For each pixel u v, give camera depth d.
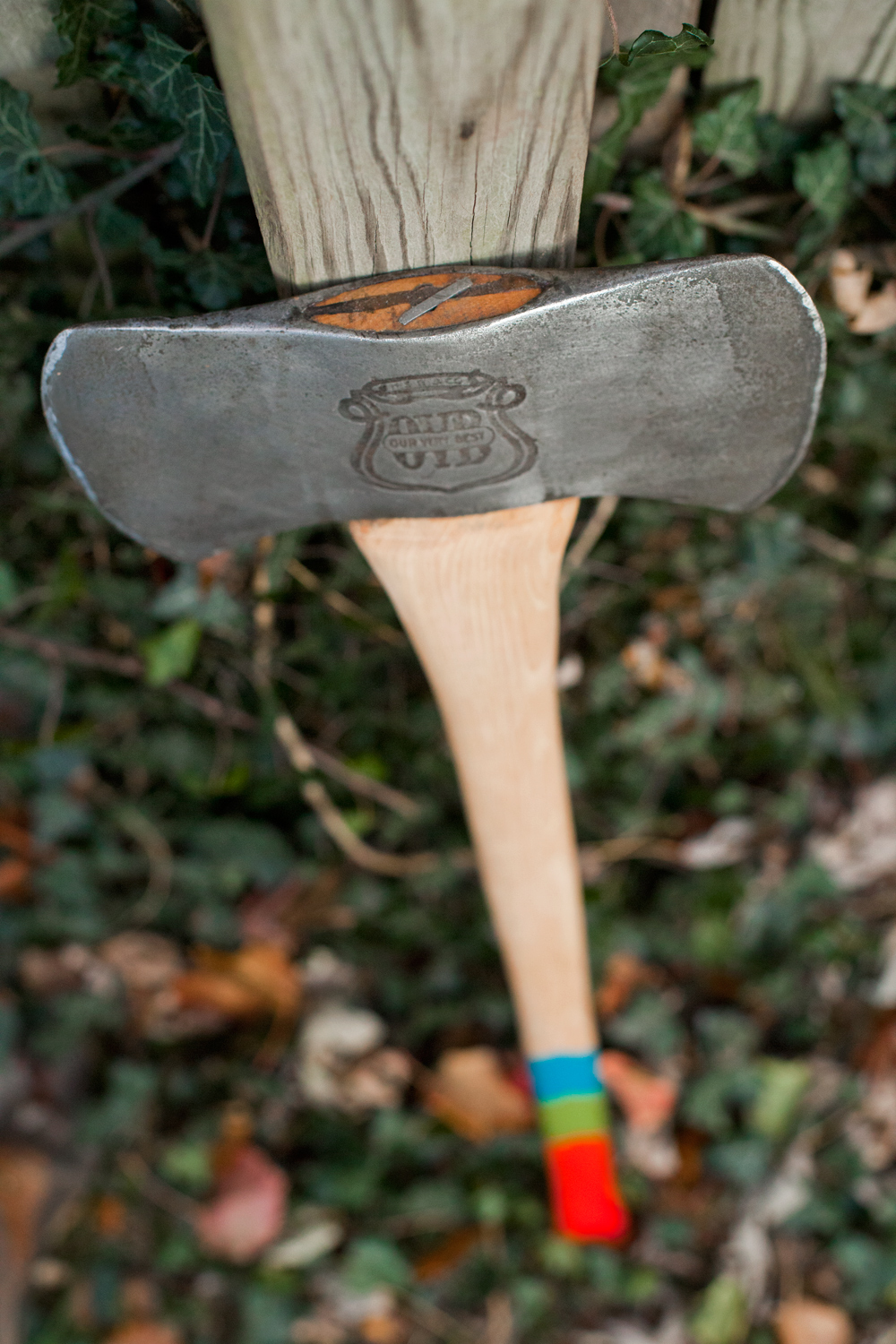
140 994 1.13
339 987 1.15
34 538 0.90
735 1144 1.10
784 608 1.01
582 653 1.01
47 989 1.11
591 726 1.04
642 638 1.01
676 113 0.74
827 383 0.86
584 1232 0.84
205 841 1.06
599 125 0.73
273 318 0.62
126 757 1.01
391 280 0.63
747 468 0.68
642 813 1.08
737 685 1.05
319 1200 1.10
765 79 0.73
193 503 0.69
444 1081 1.12
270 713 0.95
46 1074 1.11
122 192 0.75
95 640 0.95
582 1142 0.83
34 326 0.79
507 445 0.66
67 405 0.65
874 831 1.10
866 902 1.12
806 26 0.71
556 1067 0.83
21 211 0.75
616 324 0.62
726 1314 1.08
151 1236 1.11
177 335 0.62
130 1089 1.11
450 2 0.57
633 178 0.76
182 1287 1.11
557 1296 1.10
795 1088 1.11
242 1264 1.11
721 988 1.14
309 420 0.65
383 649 0.97
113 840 1.06
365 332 0.62
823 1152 1.11
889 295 0.79
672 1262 1.10
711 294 0.61
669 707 1.03
